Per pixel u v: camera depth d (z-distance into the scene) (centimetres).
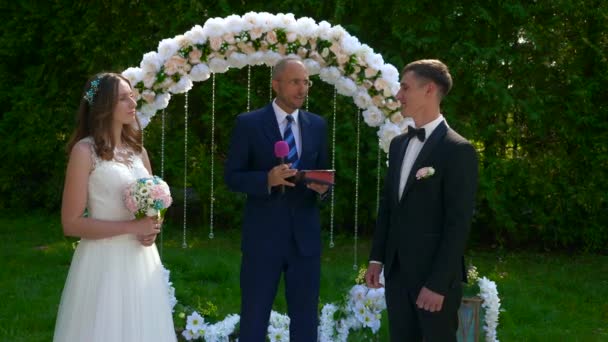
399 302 311
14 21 823
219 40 394
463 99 716
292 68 354
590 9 695
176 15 745
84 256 317
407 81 306
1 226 802
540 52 706
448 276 288
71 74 828
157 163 788
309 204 368
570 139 713
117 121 320
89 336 310
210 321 453
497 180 723
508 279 627
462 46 693
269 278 360
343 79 411
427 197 299
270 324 430
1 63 852
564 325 505
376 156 712
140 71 396
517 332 482
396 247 310
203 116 757
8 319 487
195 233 790
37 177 884
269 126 361
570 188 717
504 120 718
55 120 828
